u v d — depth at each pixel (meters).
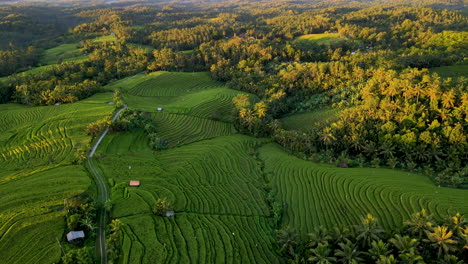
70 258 52.03
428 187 81.31
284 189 85.62
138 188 76.50
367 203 77.12
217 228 68.12
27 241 57.44
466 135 94.06
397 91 112.12
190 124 120.75
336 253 53.78
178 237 63.12
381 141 99.19
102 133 102.00
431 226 56.78
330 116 125.19
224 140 111.50
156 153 98.12
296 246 64.00
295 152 106.50
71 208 64.06
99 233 61.59
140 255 56.62
